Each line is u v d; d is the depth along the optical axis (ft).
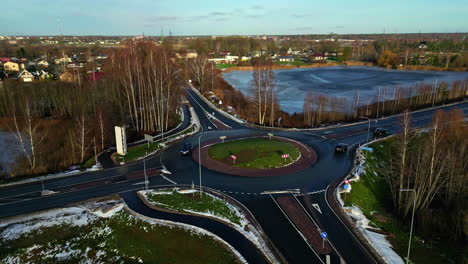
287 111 287.89
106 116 198.80
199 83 389.80
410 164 139.13
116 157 166.30
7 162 160.35
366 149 172.14
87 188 131.44
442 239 109.19
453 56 638.12
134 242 97.14
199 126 232.73
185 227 102.68
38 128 214.28
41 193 127.03
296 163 158.51
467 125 195.62
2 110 246.88
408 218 119.85
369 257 90.99
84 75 337.72
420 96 296.51
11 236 99.14
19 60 569.64
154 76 240.32
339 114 257.75
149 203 118.21
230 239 97.25
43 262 89.81
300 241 97.14
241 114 261.65
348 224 107.04
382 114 264.31
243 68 643.45
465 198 122.52
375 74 556.92
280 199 122.21
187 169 151.64
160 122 231.50
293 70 644.69
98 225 105.19
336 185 134.51
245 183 135.95
